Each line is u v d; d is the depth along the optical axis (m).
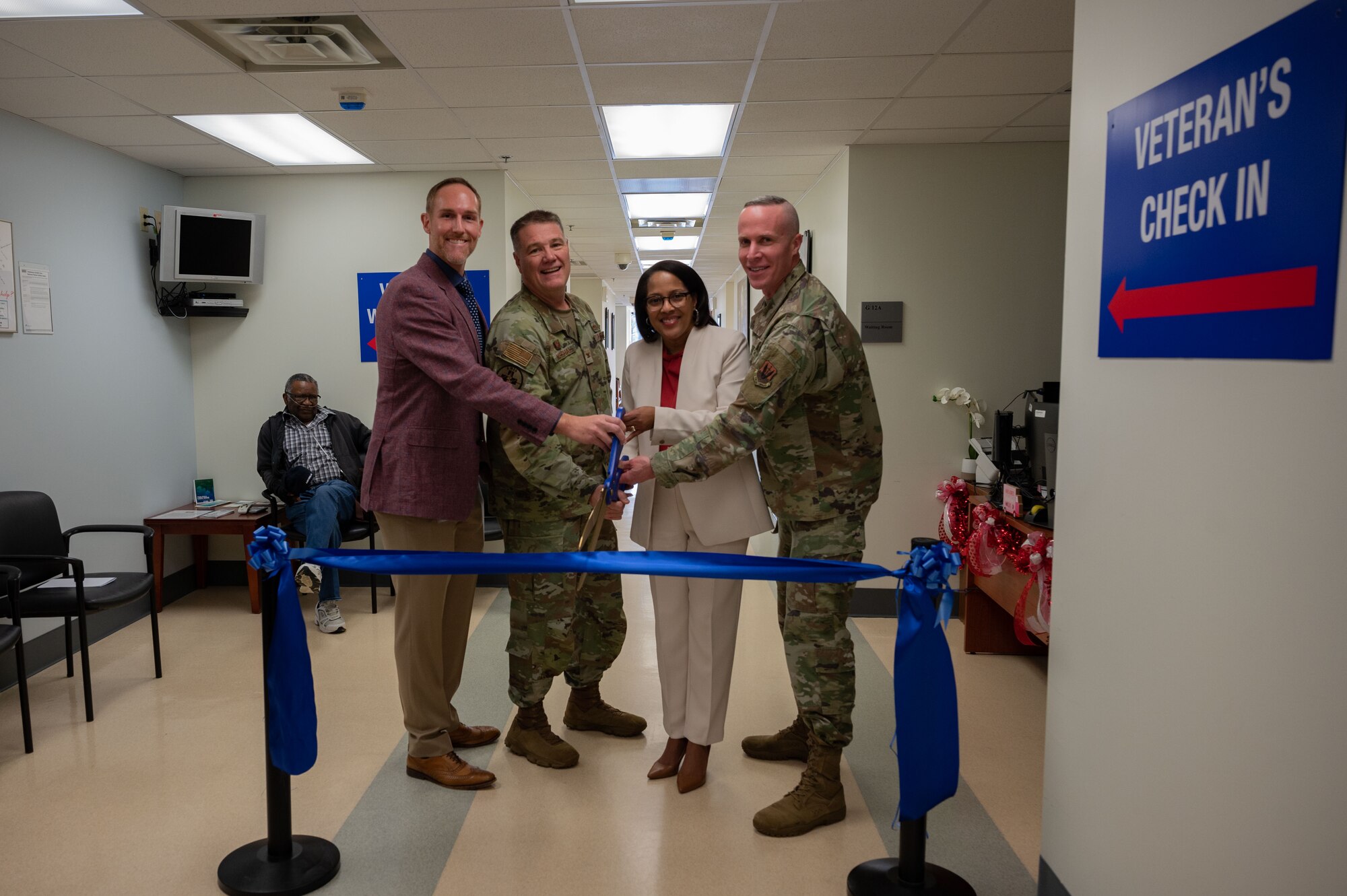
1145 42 1.52
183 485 5.11
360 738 3.02
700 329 2.53
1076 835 1.79
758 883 2.14
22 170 3.81
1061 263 4.64
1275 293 1.22
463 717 3.20
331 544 4.58
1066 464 1.82
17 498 3.46
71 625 3.77
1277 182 1.21
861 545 2.42
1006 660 3.89
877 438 2.46
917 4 2.79
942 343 4.66
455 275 2.61
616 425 2.27
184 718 3.22
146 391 4.73
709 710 2.56
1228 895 1.34
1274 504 1.24
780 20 2.90
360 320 5.15
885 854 2.27
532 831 2.38
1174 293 1.45
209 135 4.18
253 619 4.60
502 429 2.55
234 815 2.50
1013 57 3.26
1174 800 1.46
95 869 2.22
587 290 12.46
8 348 3.72
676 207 6.54
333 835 2.37
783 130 4.29
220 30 2.99
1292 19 1.17
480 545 2.83
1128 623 1.60
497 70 3.37
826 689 2.38
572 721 3.07
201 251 4.72
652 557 2.14
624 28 2.97
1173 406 1.45
